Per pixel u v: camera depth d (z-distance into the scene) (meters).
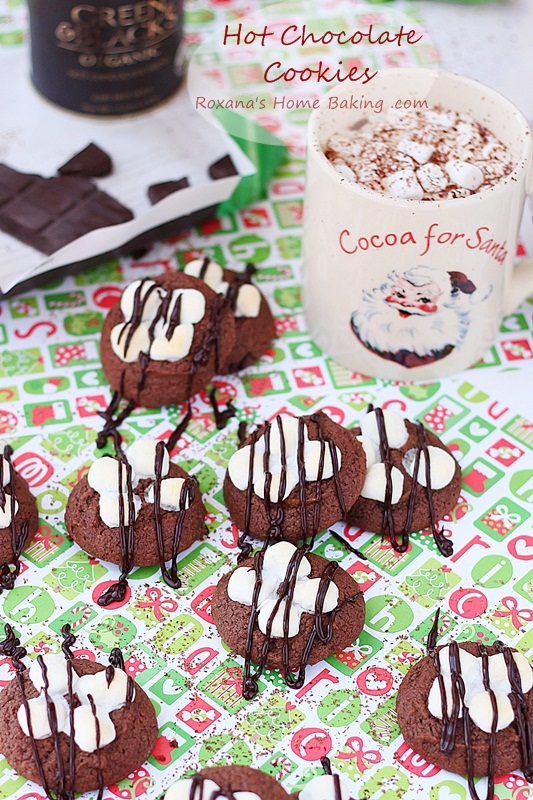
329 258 0.68
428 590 0.65
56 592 0.64
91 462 0.68
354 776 0.60
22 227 0.74
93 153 0.76
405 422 0.68
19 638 0.63
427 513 0.66
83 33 0.75
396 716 0.61
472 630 0.64
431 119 0.69
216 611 0.63
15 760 0.59
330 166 0.66
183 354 0.69
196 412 0.70
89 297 0.74
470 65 0.82
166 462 0.66
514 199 0.66
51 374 0.71
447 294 0.67
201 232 0.77
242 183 0.76
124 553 0.64
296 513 0.65
